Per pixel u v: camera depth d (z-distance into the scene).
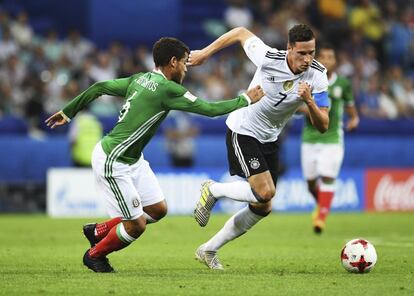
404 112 90.31
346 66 88.88
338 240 47.59
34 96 73.56
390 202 76.31
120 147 29.59
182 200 69.94
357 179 75.31
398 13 101.50
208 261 32.84
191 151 72.62
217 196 32.66
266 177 31.98
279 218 65.81
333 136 51.47
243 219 32.44
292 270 32.44
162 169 69.50
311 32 30.58
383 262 35.31
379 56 97.56
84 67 77.94
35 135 72.25
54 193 67.81
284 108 32.00
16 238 48.38
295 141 75.06
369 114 86.19
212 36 97.19
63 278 29.14
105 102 76.62
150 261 36.00
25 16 83.25
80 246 43.47
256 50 31.75
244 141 32.44
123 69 79.88
